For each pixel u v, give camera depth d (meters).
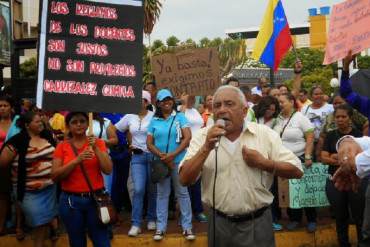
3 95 7.53
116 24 5.68
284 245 7.20
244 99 3.93
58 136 7.97
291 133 7.24
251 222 3.92
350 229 7.34
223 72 24.64
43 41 5.50
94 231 5.45
